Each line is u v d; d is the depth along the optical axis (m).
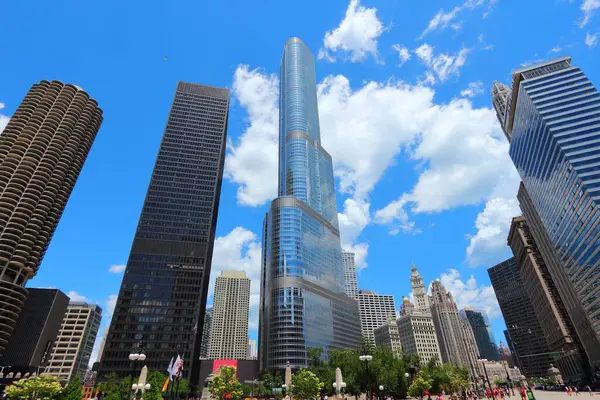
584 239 124.06
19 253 123.00
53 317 157.50
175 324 169.62
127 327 163.88
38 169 141.75
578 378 165.38
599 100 132.12
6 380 127.62
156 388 64.31
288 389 69.44
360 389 90.81
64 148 153.12
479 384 148.38
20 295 119.06
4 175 134.38
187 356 163.00
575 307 150.75
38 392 50.56
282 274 186.12
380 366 90.00
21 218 128.50
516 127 169.88
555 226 147.88
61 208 145.12
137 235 189.62
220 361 149.38
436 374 111.69
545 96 144.25
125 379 87.31
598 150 121.25
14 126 149.12
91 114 170.12
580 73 143.25
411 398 95.56
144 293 173.88
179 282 181.12
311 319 182.00
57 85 168.12
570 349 168.12
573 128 130.00
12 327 115.31
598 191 114.56
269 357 167.00
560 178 133.00
